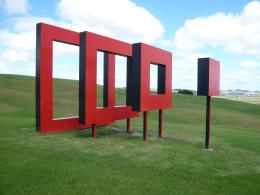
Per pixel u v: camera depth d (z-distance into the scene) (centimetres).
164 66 1348
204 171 764
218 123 2427
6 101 2641
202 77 1095
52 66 1202
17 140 1071
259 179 714
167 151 992
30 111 2181
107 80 1458
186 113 2859
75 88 4881
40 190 566
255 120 2825
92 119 1202
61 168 719
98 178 655
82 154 886
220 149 1087
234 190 626
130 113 1445
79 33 1281
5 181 609
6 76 5256
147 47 1177
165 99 1336
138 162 821
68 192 562
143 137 1193
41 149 930
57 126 1238
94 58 1206
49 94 1196
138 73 1145
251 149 1121
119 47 1346
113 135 1307
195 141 1241
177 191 599
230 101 4997
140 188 604
